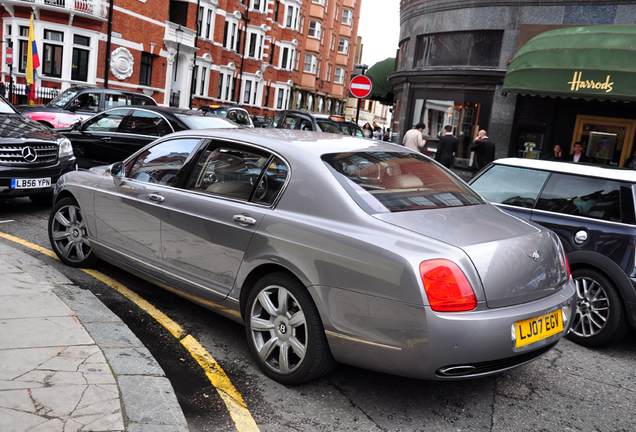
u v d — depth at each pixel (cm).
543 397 358
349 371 370
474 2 1468
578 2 1339
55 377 292
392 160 387
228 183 386
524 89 1266
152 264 429
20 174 709
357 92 1189
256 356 355
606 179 480
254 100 4669
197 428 287
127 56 3044
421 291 281
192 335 406
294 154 359
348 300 304
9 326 349
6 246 553
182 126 881
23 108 1384
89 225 497
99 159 952
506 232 327
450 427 310
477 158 1375
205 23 3741
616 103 1315
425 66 1630
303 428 296
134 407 279
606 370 418
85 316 391
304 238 325
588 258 460
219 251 372
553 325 325
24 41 2744
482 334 284
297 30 5109
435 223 318
